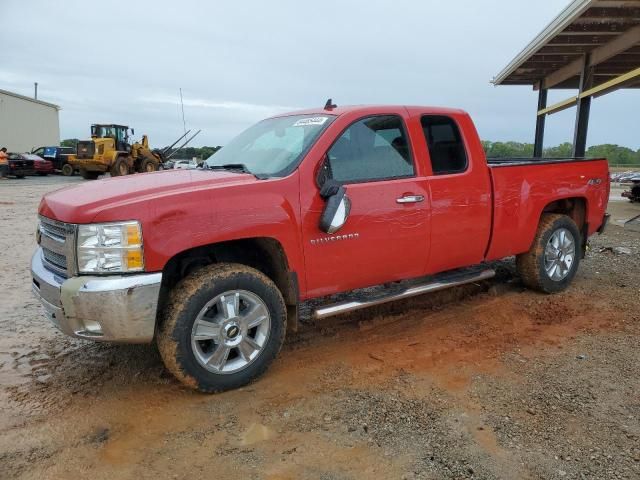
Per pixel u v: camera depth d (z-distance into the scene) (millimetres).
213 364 3424
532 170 5141
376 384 3604
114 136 29562
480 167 4699
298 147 3920
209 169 4270
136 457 2809
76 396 3480
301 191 3684
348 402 3355
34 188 21828
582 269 6734
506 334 4504
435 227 4387
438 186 4383
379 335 4520
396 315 5000
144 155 30594
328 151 3873
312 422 3125
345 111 4117
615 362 3910
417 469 2680
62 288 3141
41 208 3682
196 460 2773
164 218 3176
